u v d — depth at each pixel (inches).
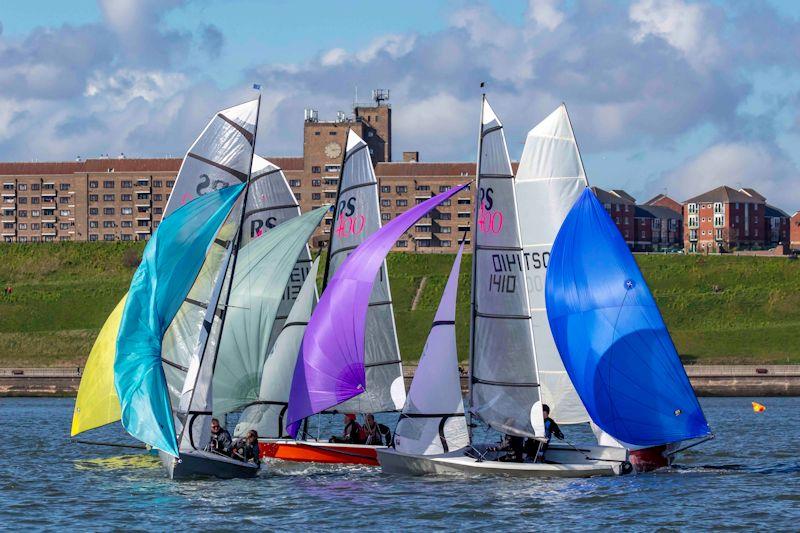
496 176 3949.3
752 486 3826.3
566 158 4163.4
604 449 4003.4
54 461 4825.3
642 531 3122.5
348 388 4237.2
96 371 4739.2
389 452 4005.9
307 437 4530.0
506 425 3892.7
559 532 3122.5
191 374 4020.7
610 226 4033.0
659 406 3976.4
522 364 3902.6
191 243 3973.9
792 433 6225.4
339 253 4749.0
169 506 3521.2
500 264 3924.7
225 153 4178.2
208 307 4072.3
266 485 3897.6
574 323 4028.1
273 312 4638.3
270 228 4849.9
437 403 3937.0
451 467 3922.2
